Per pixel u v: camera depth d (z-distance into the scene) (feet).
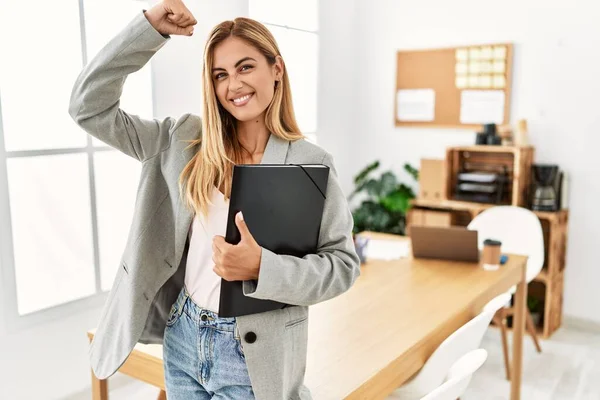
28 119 8.04
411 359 5.55
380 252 9.28
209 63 3.67
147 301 4.04
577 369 10.28
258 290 3.32
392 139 14.40
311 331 5.91
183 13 3.53
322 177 3.61
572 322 12.41
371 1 14.24
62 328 8.42
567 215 12.10
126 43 3.52
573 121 12.00
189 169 3.87
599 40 11.51
